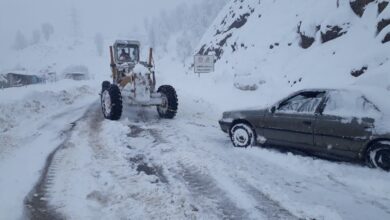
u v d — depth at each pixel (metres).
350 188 4.96
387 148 5.25
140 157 6.33
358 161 5.75
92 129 8.61
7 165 5.80
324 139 5.87
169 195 4.63
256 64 18.03
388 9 11.44
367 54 10.95
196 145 7.17
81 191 4.77
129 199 4.50
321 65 13.09
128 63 11.12
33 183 5.03
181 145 7.11
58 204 4.38
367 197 4.66
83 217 4.05
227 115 7.40
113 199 4.52
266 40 19.80
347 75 11.23
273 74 15.68
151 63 10.62
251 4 27.33
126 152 6.57
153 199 4.50
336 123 5.72
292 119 6.29
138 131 8.47
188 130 8.74
